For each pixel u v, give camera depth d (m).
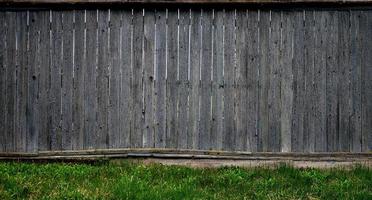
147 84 11.07
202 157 11.05
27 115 11.07
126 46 11.06
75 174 8.96
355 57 11.05
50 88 11.05
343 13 11.05
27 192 7.59
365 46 11.05
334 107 11.08
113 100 11.07
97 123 11.06
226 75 11.05
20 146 11.05
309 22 11.05
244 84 11.06
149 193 7.48
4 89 11.05
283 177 8.91
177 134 11.09
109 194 7.46
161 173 9.05
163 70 11.07
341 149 11.05
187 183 8.30
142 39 11.06
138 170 9.14
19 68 11.04
